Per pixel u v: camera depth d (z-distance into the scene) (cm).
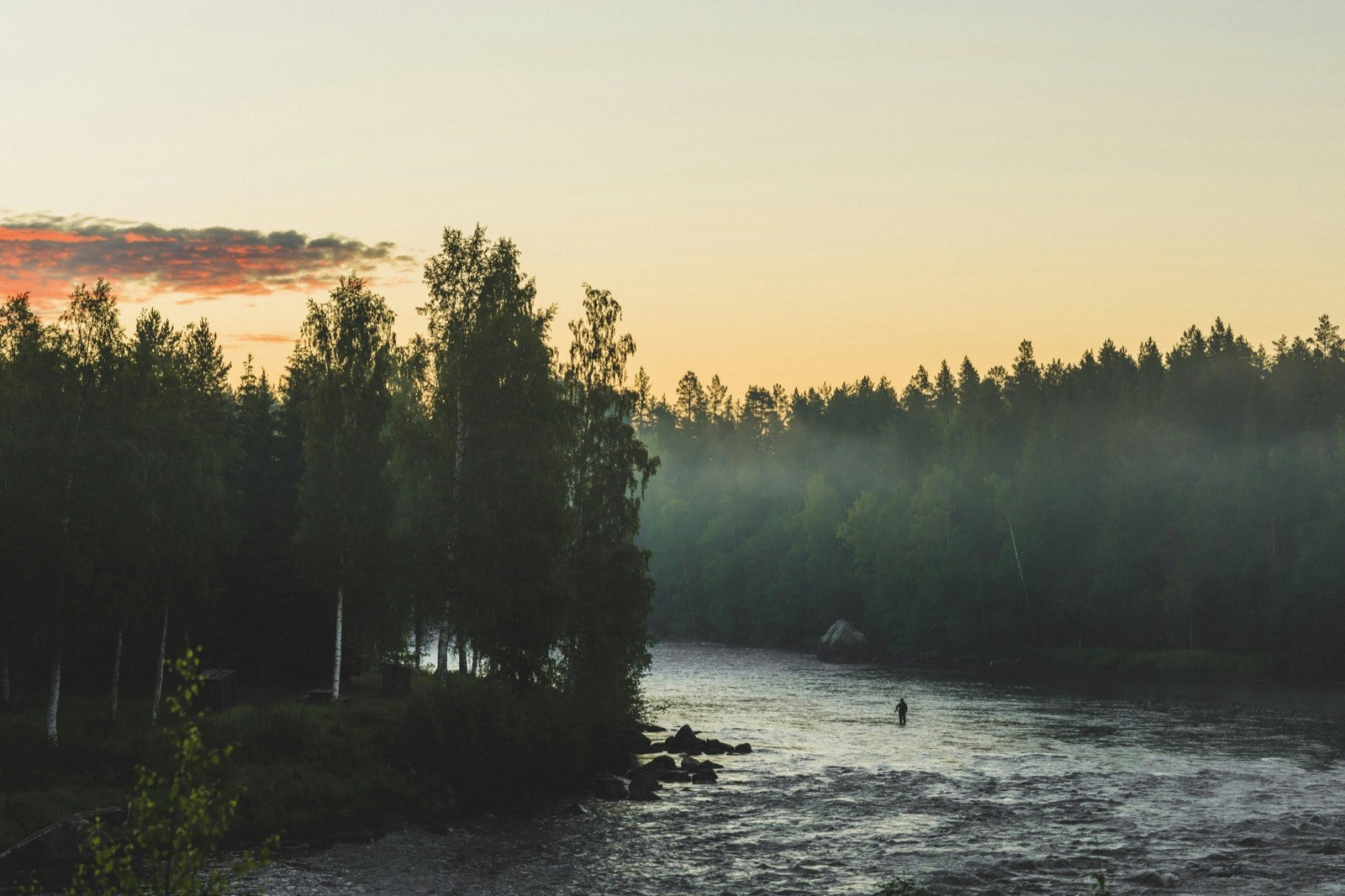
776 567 15538
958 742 6228
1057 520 12750
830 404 19962
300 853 3572
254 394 7181
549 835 3919
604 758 5331
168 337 5297
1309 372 13100
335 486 5744
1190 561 11219
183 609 5934
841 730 6725
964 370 18275
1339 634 10006
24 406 4097
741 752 5853
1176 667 10725
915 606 12888
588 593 5903
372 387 5897
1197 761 5541
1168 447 12500
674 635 16688
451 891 3191
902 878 3344
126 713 4834
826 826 4069
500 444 5562
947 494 13275
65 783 3769
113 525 4109
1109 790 4744
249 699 5841
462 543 5250
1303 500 11119
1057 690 9169
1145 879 3294
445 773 4653
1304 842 3759
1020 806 4412
